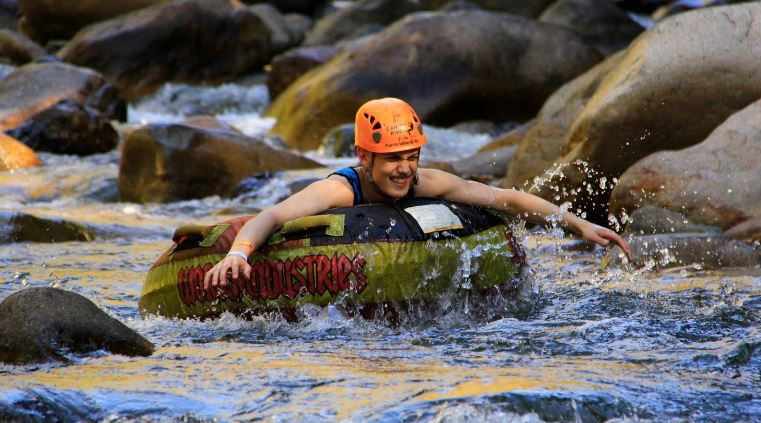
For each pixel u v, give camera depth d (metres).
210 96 76.50
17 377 14.20
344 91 60.44
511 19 64.38
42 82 61.78
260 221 17.86
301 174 44.50
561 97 41.22
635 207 28.56
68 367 14.91
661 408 12.97
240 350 16.16
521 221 21.14
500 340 16.64
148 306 19.33
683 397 13.41
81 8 82.25
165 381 14.17
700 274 23.27
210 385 13.98
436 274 17.80
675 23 34.12
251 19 81.31
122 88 76.38
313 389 13.72
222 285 17.16
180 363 15.24
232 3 81.50
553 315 18.70
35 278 24.61
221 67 80.50
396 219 18.00
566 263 25.94
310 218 17.92
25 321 15.39
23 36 79.00
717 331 17.30
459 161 47.28
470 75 61.50
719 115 32.31
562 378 13.99
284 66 73.19
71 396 13.30
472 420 12.31
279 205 18.39
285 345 16.52
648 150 33.00
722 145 28.39
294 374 14.47
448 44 62.06
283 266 17.64
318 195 18.73
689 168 28.03
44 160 52.81
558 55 63.91
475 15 63.84
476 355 15.63
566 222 19.73
